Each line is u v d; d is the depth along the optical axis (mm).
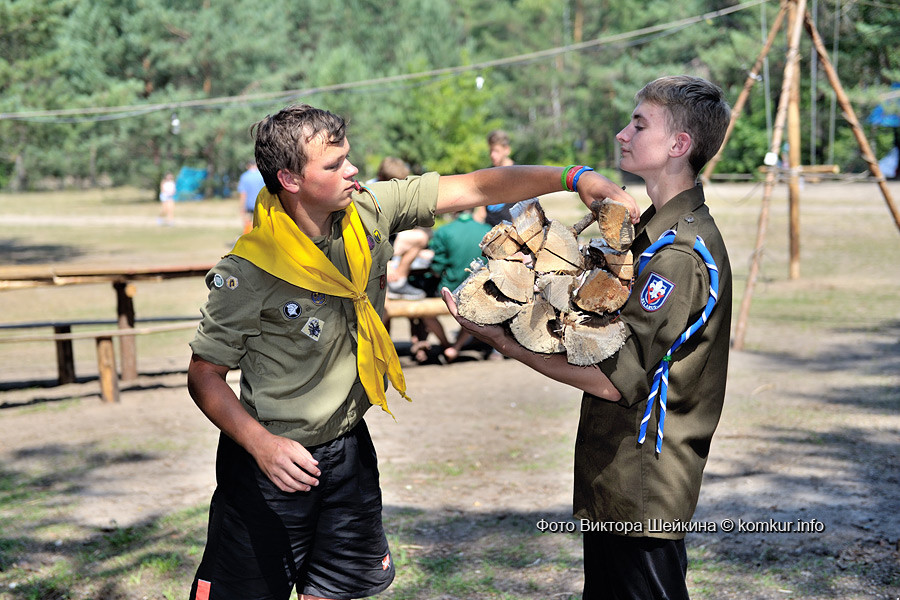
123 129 39219
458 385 7535
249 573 2309
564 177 2316
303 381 2262
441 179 2486
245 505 2287
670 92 2129
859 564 3586
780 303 11352
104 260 18062
